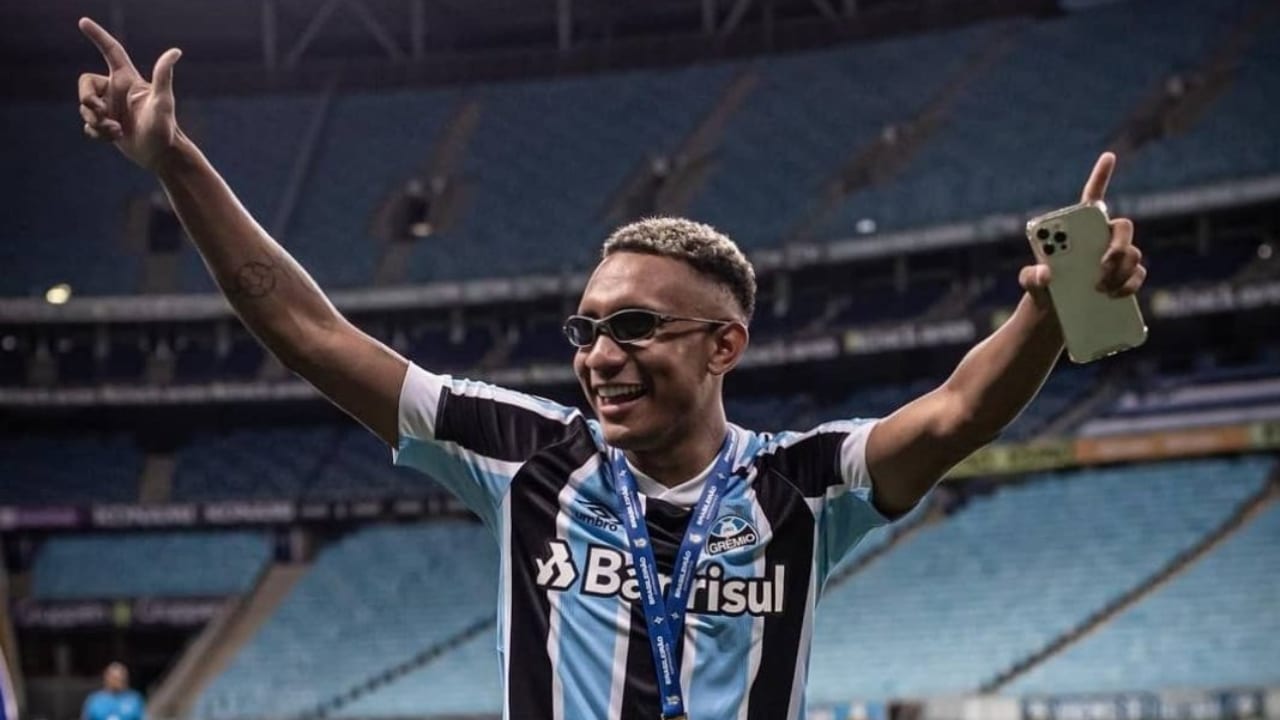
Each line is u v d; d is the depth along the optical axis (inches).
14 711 275.7
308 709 1209.4
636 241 114.4
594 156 1551.4
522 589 113.3
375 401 118.1
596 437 118.5
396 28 1680.6
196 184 114.3
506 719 111.3
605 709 108.1
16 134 1630.2
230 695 1234.0
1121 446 1143.0
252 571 1375.5
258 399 1435.8
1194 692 898.1
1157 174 1254.3
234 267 115.8
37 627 1343.5
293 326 116.5
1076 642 1054.4
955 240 1245.1
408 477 1438.2
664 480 115.8
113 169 1612.9
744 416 1401.3
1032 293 102.9
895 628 1129.4
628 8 1622.8
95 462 1486.2
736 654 110.0
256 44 1684.3
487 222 1499.8
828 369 1409.9
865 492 116.0
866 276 1396.4
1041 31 1498.5
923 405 112.9
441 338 1494.8
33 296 1469.0
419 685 1211.2
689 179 1480.1
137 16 1590.8
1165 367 1283.2
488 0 1584.6
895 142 1434.5
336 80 1675.7
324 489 1428.4
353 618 1304.1
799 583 113.7
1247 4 1422.2
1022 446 1167.0
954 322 1241.4
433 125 1630.2
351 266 1471.5
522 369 1421.0
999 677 1045.2
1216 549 1098.1
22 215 1557.6
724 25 1640.0
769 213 1403.8
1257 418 1182.9
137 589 1364.4
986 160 1360.7
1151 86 1371.8
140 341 1519.4
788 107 1530.5
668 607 110.0
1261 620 1016.9
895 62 1536.7
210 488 1444.4
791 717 111.2
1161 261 1279.5
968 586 1152.2
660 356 111.7
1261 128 1264.8
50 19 1573.6
